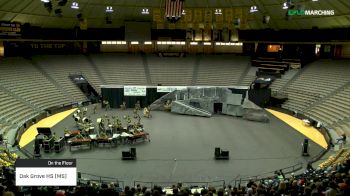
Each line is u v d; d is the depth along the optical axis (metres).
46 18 43.88
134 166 24.33
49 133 27.75
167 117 39.22
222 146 28.81
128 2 44.97
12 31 41.09
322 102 39.34
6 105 34.81
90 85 48.78
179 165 24.55
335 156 23.12
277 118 39.44
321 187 12.34
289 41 49.62
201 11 45.16
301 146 28.92
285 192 12.80
